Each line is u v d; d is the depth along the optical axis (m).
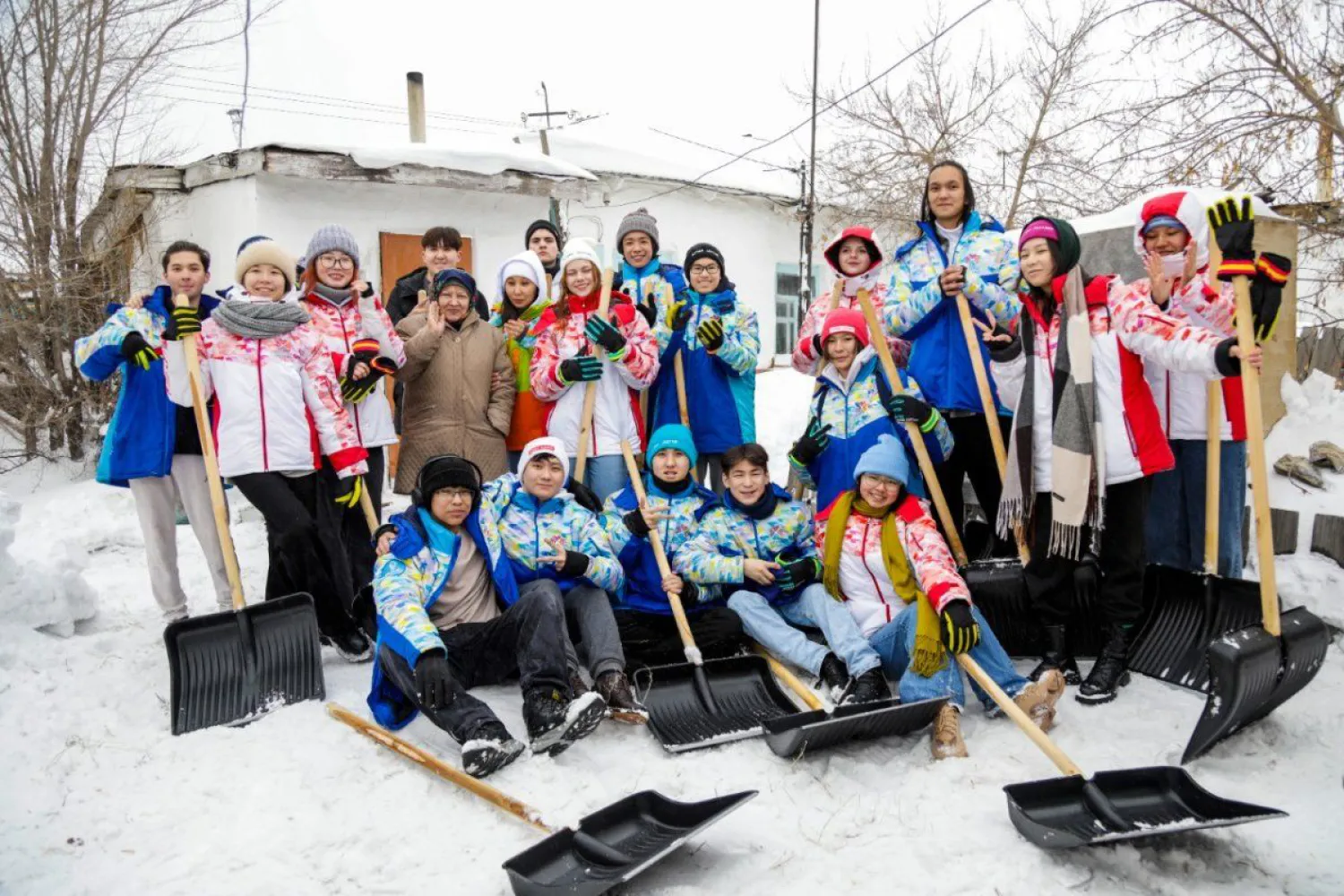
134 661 4.20
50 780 3.26
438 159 8.47
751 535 4.32
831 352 4.45
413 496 3.79
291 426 4.12
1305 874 2.71
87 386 8.57
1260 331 3.51
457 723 3.32
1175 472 4.45
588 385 4.48
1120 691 3.93
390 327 4.55
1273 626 3.40
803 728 3.29
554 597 3.62
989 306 4.27
